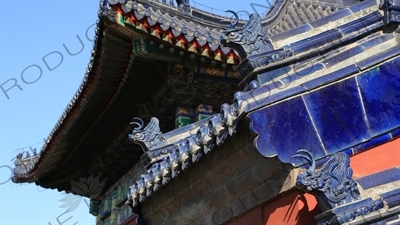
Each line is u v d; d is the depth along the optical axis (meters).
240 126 7.36
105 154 19.80
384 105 6.92
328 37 7.55
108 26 12.25
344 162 6.22
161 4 14.17
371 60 7.13
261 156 7.19
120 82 14.90
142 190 10.36
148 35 12.39
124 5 11.77
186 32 12.60
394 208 5.95
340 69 7.22
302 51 7.54
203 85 13.94
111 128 18.05
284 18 18.14
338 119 6.97
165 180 9.59
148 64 13.71
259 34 7.75
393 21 6.89
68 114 17.23
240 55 7.78
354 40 7.48
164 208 10.27
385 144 6.83
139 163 18.69
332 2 19.61
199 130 8.23
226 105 7.28
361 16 8.34
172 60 13.12
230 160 8.11
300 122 6.93
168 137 11.56
